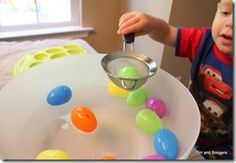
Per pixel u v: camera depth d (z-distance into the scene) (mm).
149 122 520
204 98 670
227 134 637
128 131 542
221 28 593
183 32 736
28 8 1216
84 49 859
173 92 577
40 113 566
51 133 529
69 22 1311
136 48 1330
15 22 1216
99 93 641
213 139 651
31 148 489
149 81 628
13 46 919
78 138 520
